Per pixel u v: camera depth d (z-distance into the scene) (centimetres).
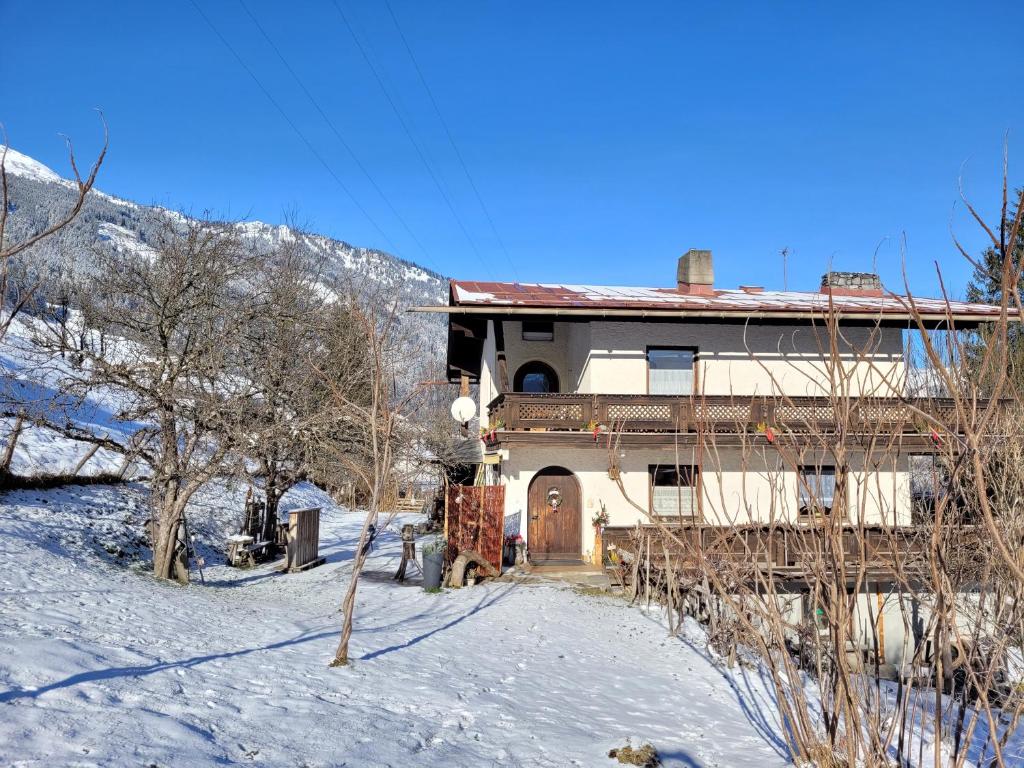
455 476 2544
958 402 312
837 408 435
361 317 1411
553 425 1759
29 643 743
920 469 1847
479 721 736
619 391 1912
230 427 1499
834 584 446
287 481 2131
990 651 411
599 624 1325
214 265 1608
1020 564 348
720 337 1945
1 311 502
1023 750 483
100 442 1589
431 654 1016
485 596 1527
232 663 827
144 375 1489
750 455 1839
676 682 1024
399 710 738
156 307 1532
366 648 998
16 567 1245
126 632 904
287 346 1714
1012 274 281
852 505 1780
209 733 592
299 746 594
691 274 2217
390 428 1011
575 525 1903
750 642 1088
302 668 848
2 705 568
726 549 523
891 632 1512
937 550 368
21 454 2203
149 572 1614
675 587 1323
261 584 1700
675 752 708
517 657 1060
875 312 1600
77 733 539
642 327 1934
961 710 387
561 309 1817
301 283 2195
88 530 1772
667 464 1898
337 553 2231
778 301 2041
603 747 689
